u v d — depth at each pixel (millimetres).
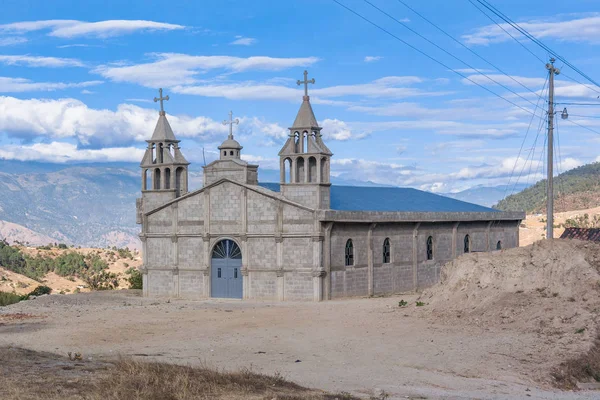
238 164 63875
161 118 71938
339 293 62219
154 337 40531
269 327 43562
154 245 68625
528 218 194750
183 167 70688
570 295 41594
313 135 62281
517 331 38844
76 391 24188
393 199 80250
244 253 63406
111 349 36750
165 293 67812
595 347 35500
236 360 34438
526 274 44406
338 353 36250
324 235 60812
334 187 77812
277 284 61875
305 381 30422
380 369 33188
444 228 76562
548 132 60469
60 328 43281
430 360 34656
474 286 45688
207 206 65500
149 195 70875
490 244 84812
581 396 30359
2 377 25812
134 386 25141
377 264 66625
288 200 61688
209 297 65500
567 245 45156
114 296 69625
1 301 69438
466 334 39000
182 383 26016
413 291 71062
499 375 32500
